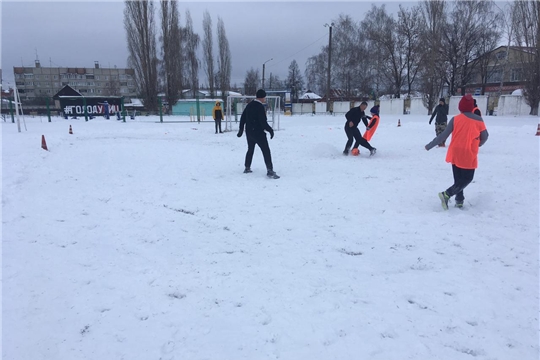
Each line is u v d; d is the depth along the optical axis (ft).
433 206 20.08
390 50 162.71
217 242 15.44
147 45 147.64
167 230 16.85
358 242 15.30
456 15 146.92
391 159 34.76
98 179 27.50
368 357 8.61
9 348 8.93
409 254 14.11
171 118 131.95
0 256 13.79
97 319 10.10
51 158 35.50
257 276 12.45
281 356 8.66
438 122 43.68
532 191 22.25
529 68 102.83
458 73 154.92
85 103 114.62
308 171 29.76
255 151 41.75
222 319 10.07
